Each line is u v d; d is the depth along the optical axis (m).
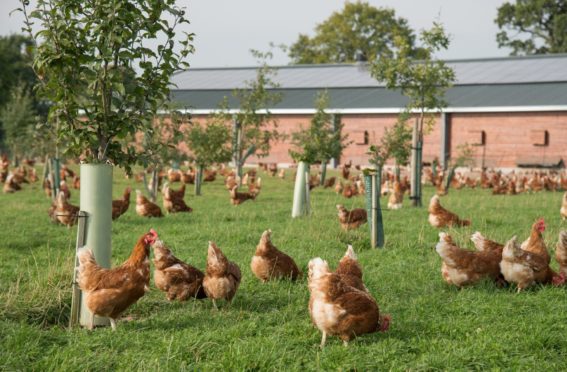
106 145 10.30
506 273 11.34
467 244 15.98
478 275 11.52
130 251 15.40
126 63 10.23
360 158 61.81
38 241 16.72
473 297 10.80
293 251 15.12
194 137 35.31
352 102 63.06
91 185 10.05
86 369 7.63
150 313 10.37
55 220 20.19
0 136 76.12
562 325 9.16
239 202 28.31
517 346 8.30
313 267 8.59
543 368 7.70
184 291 10.71
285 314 9.91
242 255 14.84
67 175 42.97
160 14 10.30
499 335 8.70
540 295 10.94
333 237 17.17
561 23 84.38
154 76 10.48
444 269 11.83
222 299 10.71
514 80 62.31
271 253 12.16
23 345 8.32
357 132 61.91
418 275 12.69
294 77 71.81
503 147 58.16
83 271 9.12
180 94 69.12
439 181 42.16
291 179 47.09
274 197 32.31
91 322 9.63
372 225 15.98
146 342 8.56
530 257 11.33
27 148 54.72
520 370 7.58
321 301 8.37
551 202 28.86
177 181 43.06
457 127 59.50
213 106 64.81
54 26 9.77
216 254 10.27
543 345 8.52
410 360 7.95
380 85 66.00
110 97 10.25
